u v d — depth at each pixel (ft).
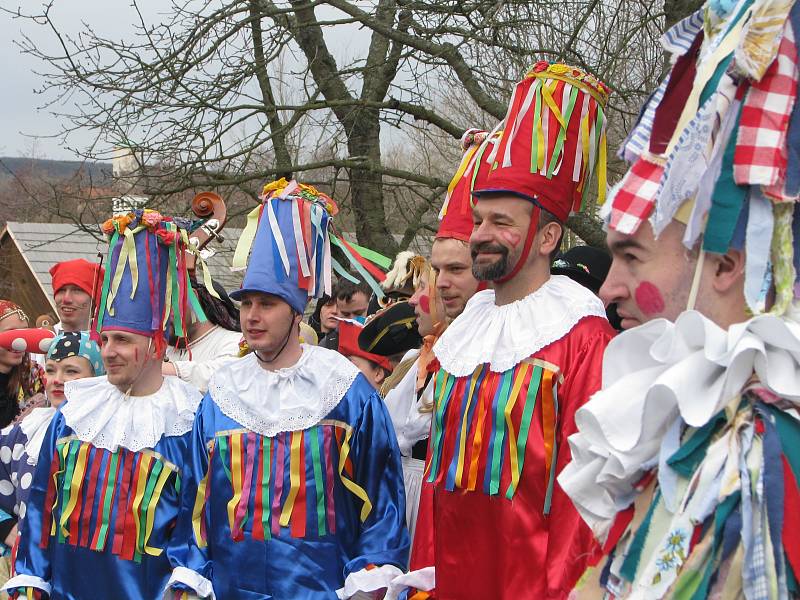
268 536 10.43
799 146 4.81
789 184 4.79
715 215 4.91
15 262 57.93
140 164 27.76
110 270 11.66
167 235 11.80
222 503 10.64
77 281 15.53
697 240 5.10
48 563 11.64
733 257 5.00
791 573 4.61
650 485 5.26
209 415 11.01
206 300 15.06
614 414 5.20
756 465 4.70
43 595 11.54
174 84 27.45
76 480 11.48
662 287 5.22
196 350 15.01
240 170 28.27
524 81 9.27
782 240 4.89
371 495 10.61
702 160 4.91
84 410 11.71
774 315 4.73
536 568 8.27
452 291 10.42
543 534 8.33
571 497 5.59
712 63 5.06
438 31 27.07
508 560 8.39
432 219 37.32
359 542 10.52
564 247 31.68
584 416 5.33
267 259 10.82
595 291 11.82
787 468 4.68
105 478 11.41
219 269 41.78
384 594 10.09
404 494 10.74
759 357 4.76
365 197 31.17
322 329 18.33
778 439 4.71
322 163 28.04
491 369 8.82
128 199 28.63
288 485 10.52
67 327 15.67
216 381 11.14
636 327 5.24
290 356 10.98
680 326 4.90
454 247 10.36
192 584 10.34
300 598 10.28
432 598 9.35
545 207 8.90
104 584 11.27
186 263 13.20
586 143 9.14
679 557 4.80
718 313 5.06
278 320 10.74
